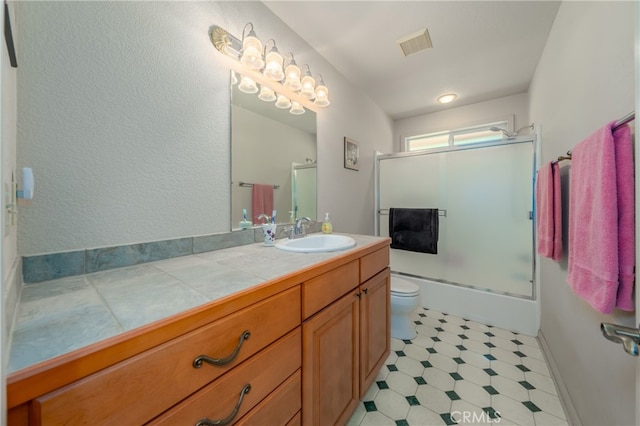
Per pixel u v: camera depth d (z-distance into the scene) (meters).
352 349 1.16
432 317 2.32
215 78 1.23
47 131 0.77
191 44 1.13
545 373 1.54
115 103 0.91
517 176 2.21
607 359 0.90
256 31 1.41
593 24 1.04
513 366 1.61
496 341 1.91
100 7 0.87
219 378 0.61
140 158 0.97
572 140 1.27
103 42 0.88
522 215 2.18
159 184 1.03
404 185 2.76
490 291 2.25
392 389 1.41
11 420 0.36
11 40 0.51
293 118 1.70
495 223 2.29
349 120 2.35
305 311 0.89
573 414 1.16
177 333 0.54
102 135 0.88
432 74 2.27
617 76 0.85
